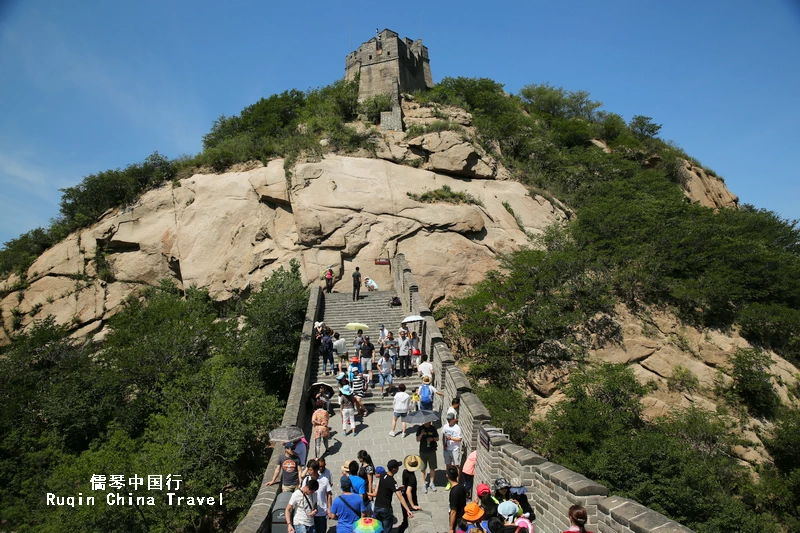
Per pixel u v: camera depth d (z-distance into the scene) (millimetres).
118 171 34531
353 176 31516
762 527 17156
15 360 26984
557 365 24609
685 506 16469
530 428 21109
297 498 9586
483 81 46219
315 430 13953
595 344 25578
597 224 30469
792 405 24922
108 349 25906
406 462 11414
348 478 10094
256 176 31797
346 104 37781
